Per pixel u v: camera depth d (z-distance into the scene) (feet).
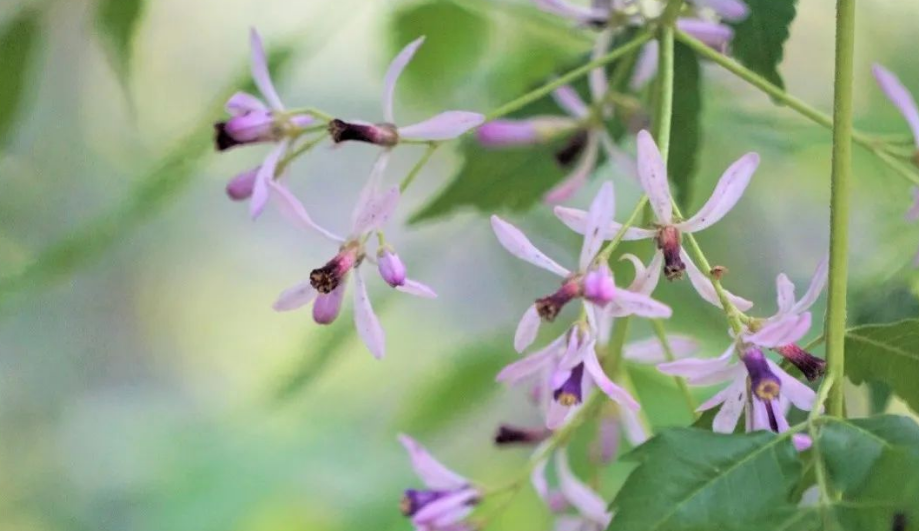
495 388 1.48
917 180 1.21
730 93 1.42
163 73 1.75
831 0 1.53
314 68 1.70
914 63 1.49
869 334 1.13
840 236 1.11
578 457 1.38
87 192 1.68
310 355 1.42
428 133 1.17
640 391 1.37
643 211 1.18
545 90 1.18
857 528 1.07
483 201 1.34
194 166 1.36
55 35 1.38
